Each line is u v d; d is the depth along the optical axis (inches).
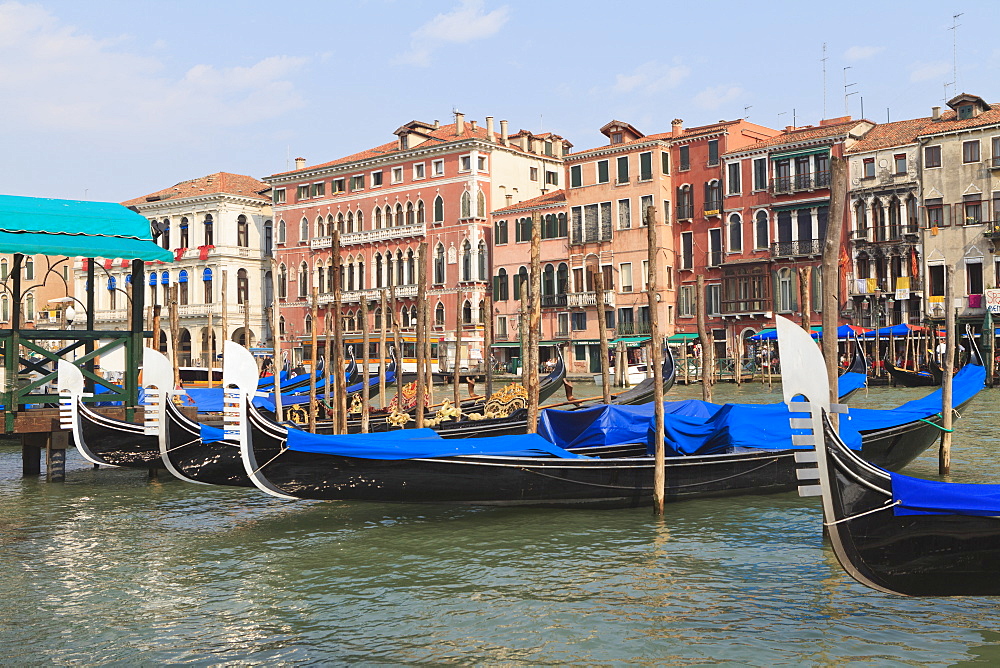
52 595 366.6
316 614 340.8
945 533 301.3
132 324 602.5
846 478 304.2
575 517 484.7
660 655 295.4
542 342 2060.8
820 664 286.0
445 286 2170.3
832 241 440.5
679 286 1926.7
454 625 326.6
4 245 539.5
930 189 1612.9
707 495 518.6
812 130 1785.2
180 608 349.7
